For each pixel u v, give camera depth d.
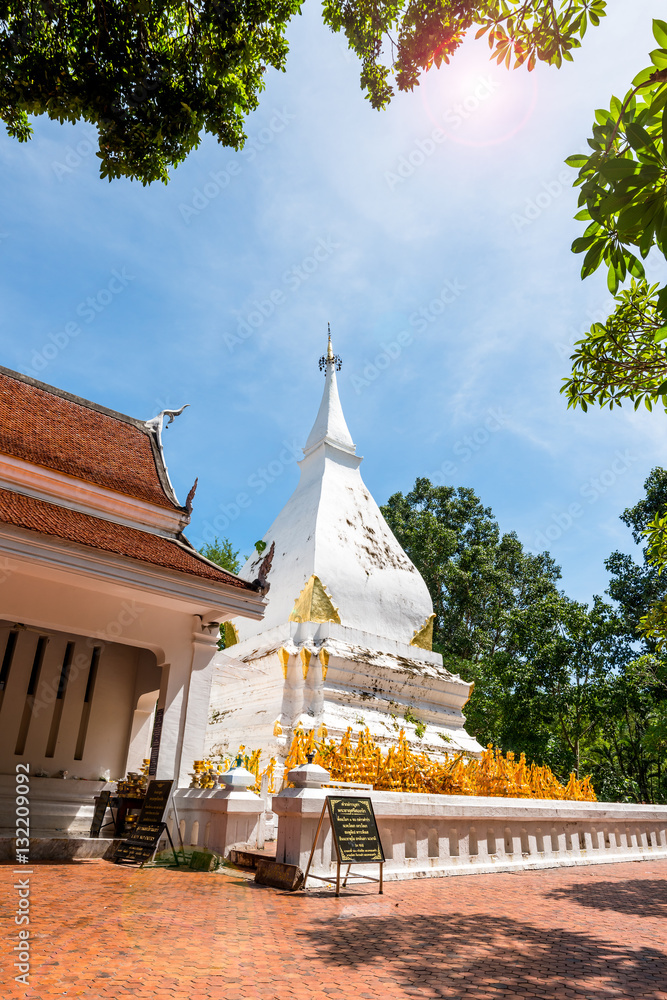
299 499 24.61
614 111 4.94
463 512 42.78
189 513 14.93
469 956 5.36
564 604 30.30
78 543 10.17
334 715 17.23
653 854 13.97
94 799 13.95
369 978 4.63
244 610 11.88
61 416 15.73
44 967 4.38
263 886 8.04
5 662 14.59
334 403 26.98
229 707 19.84
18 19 8.07
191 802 11.05
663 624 14.86
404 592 22.83
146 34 8.62
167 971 4.47
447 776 10.77
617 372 10.05
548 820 11.73
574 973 5.05
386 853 9.00
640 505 35.75
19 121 9.03
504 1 6.61
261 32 8.98
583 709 29.00
